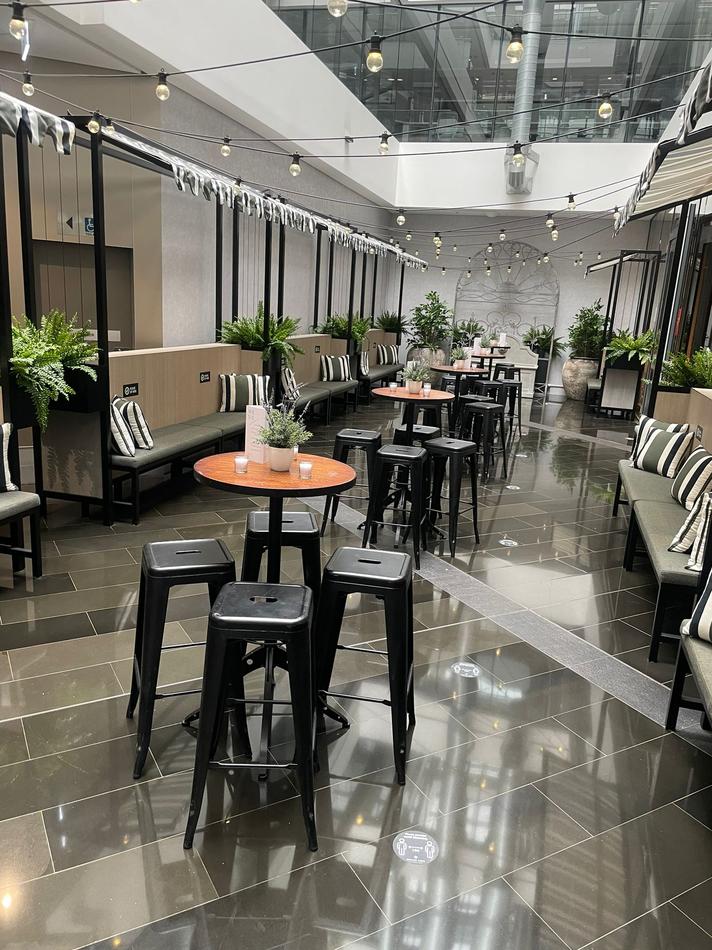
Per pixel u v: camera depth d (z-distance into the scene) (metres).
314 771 2.46
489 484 6.86
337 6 2.59
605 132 12.14
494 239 14.94
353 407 11.41
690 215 7.52
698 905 1.99
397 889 1.98
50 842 2.07
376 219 14.08
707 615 2.67
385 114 12.51
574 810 2.35
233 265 7.59
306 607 2.13
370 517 4.68
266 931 1.82
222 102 6.97
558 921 1.91
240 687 2.60
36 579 3.90
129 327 7.18
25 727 2.60
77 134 4.29
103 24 4.98
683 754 2.69
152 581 2.34
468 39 12.02
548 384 14.73
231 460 3.11
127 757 2.47
